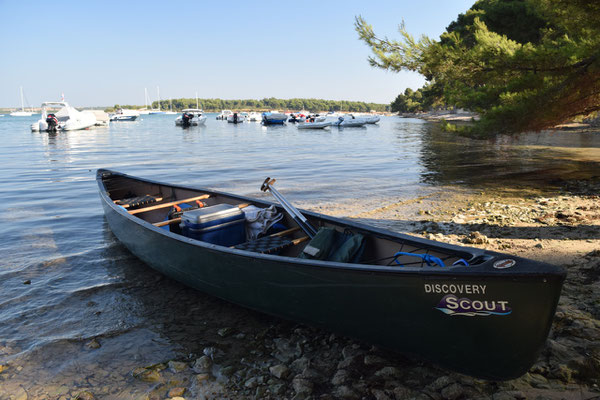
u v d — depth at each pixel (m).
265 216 5.68
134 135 48.53
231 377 3.50
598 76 9.95
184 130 61.56
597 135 28.14
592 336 3.55
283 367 3.51
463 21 43.72
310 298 3.70
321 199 10.92
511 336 2.85
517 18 27.23
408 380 3.32
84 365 3.76
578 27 11.03
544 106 10.39
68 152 26.72
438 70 11.22
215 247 4.31
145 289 5.42
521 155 19.25
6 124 101.81
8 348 4.05
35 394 3.35
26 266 6.23
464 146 26.27
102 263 6.36
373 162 19.19
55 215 9.42
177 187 7.87
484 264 2.87
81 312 4.78
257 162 20.22
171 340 4.16
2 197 11.58
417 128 58.19
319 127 60.41
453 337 3.06
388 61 11.17
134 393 3.34
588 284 4.62
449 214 8.66
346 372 3.44
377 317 3.35
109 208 6.91
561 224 7.29
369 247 4.46
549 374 3.17
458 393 3.07
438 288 2.95
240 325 4.45
